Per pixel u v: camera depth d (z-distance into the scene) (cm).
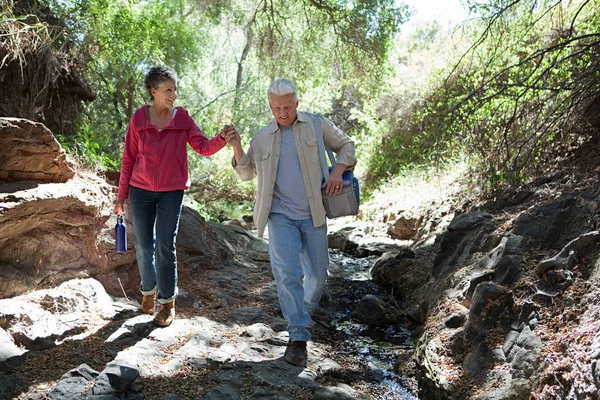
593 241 332
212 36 2011
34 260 400
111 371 301
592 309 284
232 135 356
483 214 530
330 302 520
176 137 369
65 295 388
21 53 537
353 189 353
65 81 691
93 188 450
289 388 311
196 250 541
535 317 311
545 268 338
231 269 568
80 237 430
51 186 407
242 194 1645
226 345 366
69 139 603
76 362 326
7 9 532
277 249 346
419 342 387
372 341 431
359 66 1445
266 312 461
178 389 306
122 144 1146
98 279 436
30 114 592
